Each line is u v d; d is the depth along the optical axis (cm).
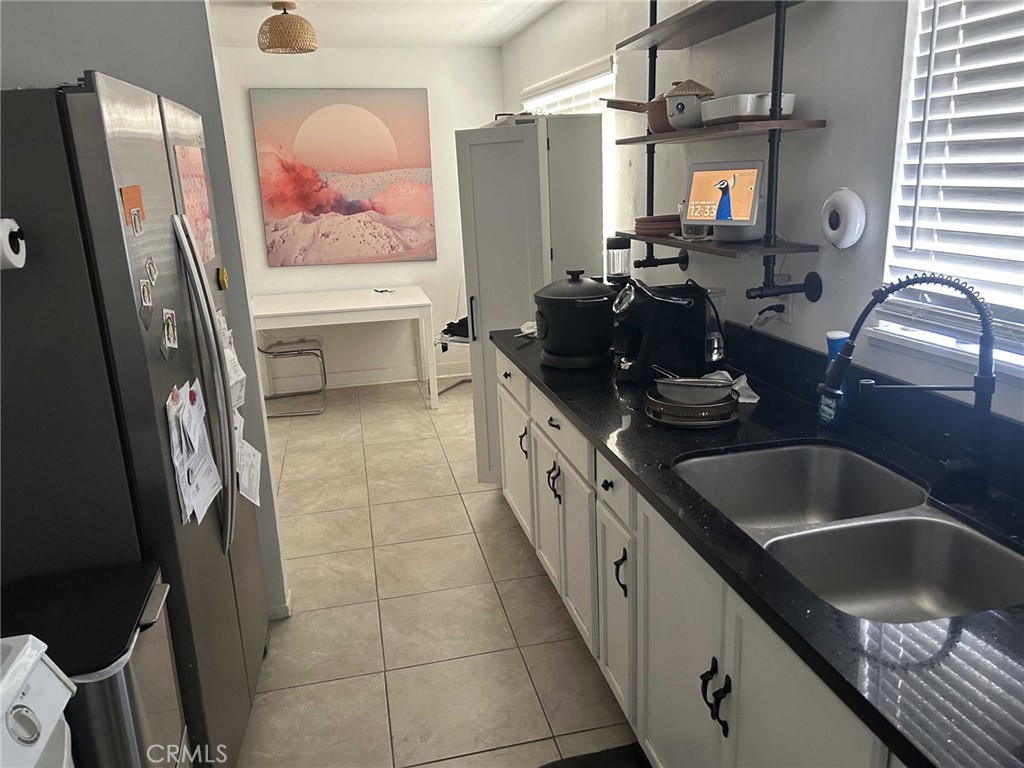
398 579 298
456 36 504
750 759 131
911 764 84
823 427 194
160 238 163
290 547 329
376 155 547
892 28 174
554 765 200
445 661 246
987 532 134
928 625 108
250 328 254
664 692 170
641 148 330
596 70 373
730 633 134
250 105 523
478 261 347
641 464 172
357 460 432
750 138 239
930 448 171
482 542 327
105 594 143
